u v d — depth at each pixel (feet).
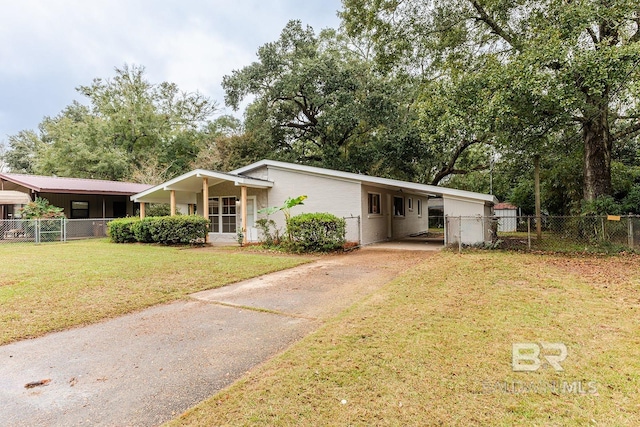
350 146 78.59
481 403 7.81
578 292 17.25
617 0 27.30
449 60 43.50
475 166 72.74
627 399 7.85
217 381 9.41
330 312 15.35
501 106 29.19
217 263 28.25
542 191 48.21
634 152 54.65
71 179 62.28
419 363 9.78
